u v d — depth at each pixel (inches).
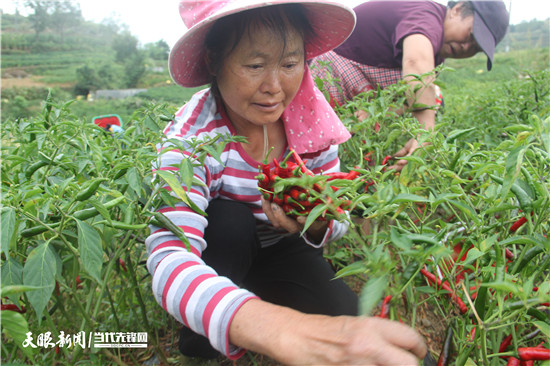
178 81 57.5
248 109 51.8
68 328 57.0
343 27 57.3
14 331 28.5
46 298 34.6
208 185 56.1
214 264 56.9
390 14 95.3
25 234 37.6
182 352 56.9
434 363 48.5
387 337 30.1
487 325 35.9
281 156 62.0
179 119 57.7
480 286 36.7
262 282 68.7
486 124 102.0
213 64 52.9
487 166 41.2
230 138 50.1
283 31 47.2
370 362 29.5
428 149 53.9
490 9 93.2
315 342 31.8
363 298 28.2
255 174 58.9
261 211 61.7
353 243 78.0
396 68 99.4
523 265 38.2
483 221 43.3
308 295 64.9
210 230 56.5
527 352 35.5
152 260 44.3
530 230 38.8
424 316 68.6
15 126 62.9
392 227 39.7
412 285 46.6
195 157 48.4
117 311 66.1
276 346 33.1
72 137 50.4
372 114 75.7
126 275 60.7
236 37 47.6
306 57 62.1
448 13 96.7
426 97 88.3
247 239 57.2
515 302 33.8
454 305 42.9
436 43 92.6
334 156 65.7
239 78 49.2
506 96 108.1
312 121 59.1
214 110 57.6
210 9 48.4
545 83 101.4
